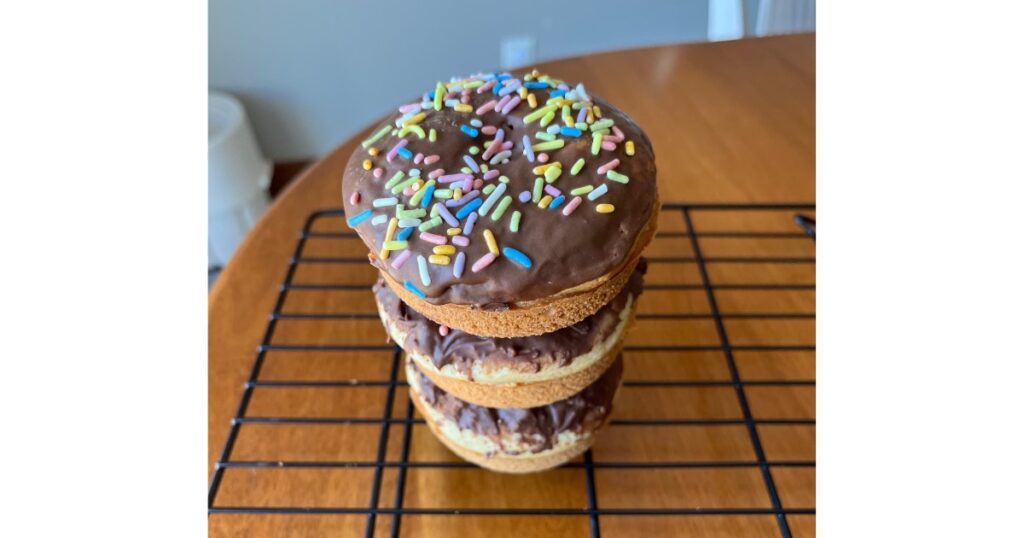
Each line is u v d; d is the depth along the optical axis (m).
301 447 0.24
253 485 0.23
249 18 0.57
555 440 0.22
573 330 0.21
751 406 0.25
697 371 0.27
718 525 0.22
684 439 0.25
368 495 0.23
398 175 0.19
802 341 0.27
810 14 0.55
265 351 0.26
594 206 0.18
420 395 0.24
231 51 0.58
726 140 0.37
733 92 0.40
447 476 0.24
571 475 0.24
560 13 0.61
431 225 0.18
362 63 0.61
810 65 0.43
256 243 0.32
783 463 0.22
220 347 0.27
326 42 0.59
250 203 0.56
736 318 0.28
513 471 0.23
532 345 0.21
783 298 0.29
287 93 0.61
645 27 0.64
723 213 0.33
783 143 0.36
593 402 0.23
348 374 0.27
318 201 0.34
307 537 0.22
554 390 0.22
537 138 0.20
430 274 0.18
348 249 0.32
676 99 0.40
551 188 0.18
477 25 0.61
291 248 0.32
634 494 0.23
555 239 0.18
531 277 0.17
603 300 0.20
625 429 0.25
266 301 0.29
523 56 0.63
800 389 0.26
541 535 0.22
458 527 0.22
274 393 0.26
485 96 0.22
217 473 0.22
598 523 0.22
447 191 0.19
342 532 0.22
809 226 0.31
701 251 0.31
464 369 0.21
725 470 0.24
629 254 0.19
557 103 0.21
